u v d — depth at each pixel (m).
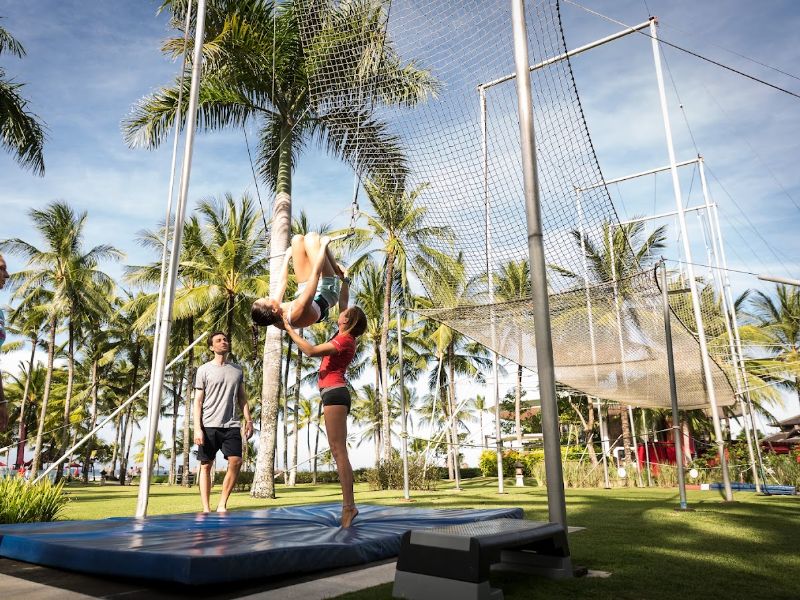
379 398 31.62
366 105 5.93
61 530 3.20
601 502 8.20
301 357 32.88
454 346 29.56
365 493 13.07
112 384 38.66
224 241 22.92
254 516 3.98
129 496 12.33
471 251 6.68
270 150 14.60
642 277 7.53
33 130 12.94
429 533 2.10
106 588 2.26
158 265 24.78
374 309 27.47
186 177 5.75
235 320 23.42
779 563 2.90
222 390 5.17
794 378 27.80
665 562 2.94
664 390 11.83
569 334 8.64
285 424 28.16
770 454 18.36
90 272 24.92
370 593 2.14
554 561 2.55
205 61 11.30
